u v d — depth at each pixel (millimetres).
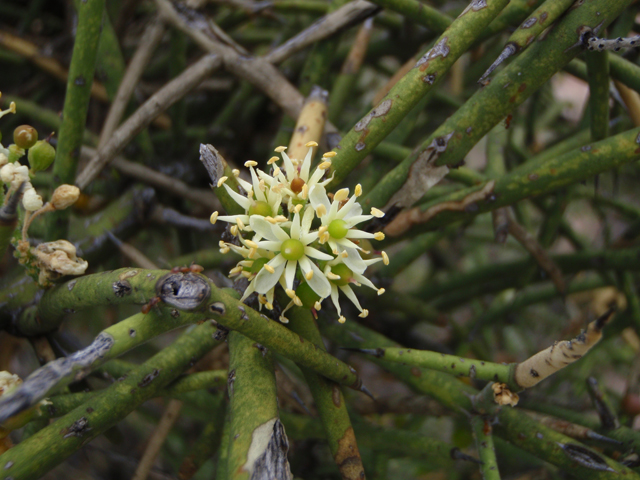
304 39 156
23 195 109
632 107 153
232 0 179
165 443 212
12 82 232
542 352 109
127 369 140
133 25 251
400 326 209
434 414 155
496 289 212
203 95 236
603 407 137
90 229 163
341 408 117
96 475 204
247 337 109
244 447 104
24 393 95
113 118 161
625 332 235
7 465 110
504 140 195
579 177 130
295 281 114
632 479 124
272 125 221
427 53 118
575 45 117
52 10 249
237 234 112
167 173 185
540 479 168
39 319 128
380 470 167
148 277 104
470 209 139
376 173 163
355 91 285
